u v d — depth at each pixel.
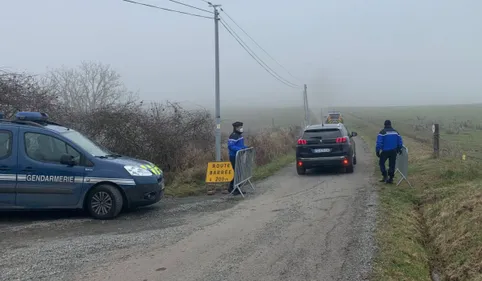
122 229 7.86
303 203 9.78
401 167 11.91
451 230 7.17
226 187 12.09
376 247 6.27
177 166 13.96
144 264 5.73
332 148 14.37
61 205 8.70
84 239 7.07
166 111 14.45
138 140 13.70
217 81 15.91
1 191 8.59
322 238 6.86
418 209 9.35
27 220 8.77
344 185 12.11
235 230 7.53
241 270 5.48
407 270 5.54
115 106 13.72
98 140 13.52
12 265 5.74
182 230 7.61
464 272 5.73
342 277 5.20
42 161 8.73
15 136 8.77
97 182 8.73
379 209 8.76
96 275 5.32
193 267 5.61
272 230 7.45
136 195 8.85
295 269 5.50
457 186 10.13
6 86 11.67
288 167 17.52
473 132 36.62
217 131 15.34
